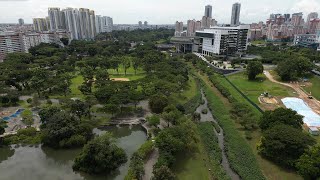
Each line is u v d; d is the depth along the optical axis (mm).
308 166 70250
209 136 104688
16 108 136125
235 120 121375
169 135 89375
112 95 133000
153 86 151375
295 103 139625
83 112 117062
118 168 86625
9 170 86438
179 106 126312
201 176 80125
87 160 84938
